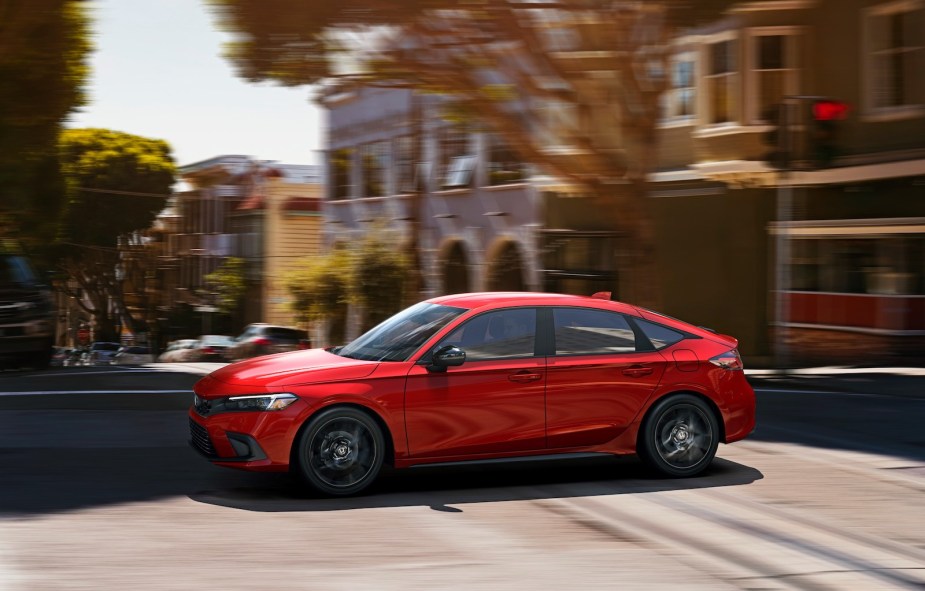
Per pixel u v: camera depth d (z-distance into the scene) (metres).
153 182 47.91
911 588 5.34
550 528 6.54
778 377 16.55
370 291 30.78
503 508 7.12
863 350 19.84
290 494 7.46
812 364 20.89
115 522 6.52
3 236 27.64
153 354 45.69
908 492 7.79
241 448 7.27
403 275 31.14
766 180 21.00
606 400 7.98
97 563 5.57
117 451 9.09
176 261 50.66
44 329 17.44
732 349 8.52
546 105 18.66
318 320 32.03
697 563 5.75
